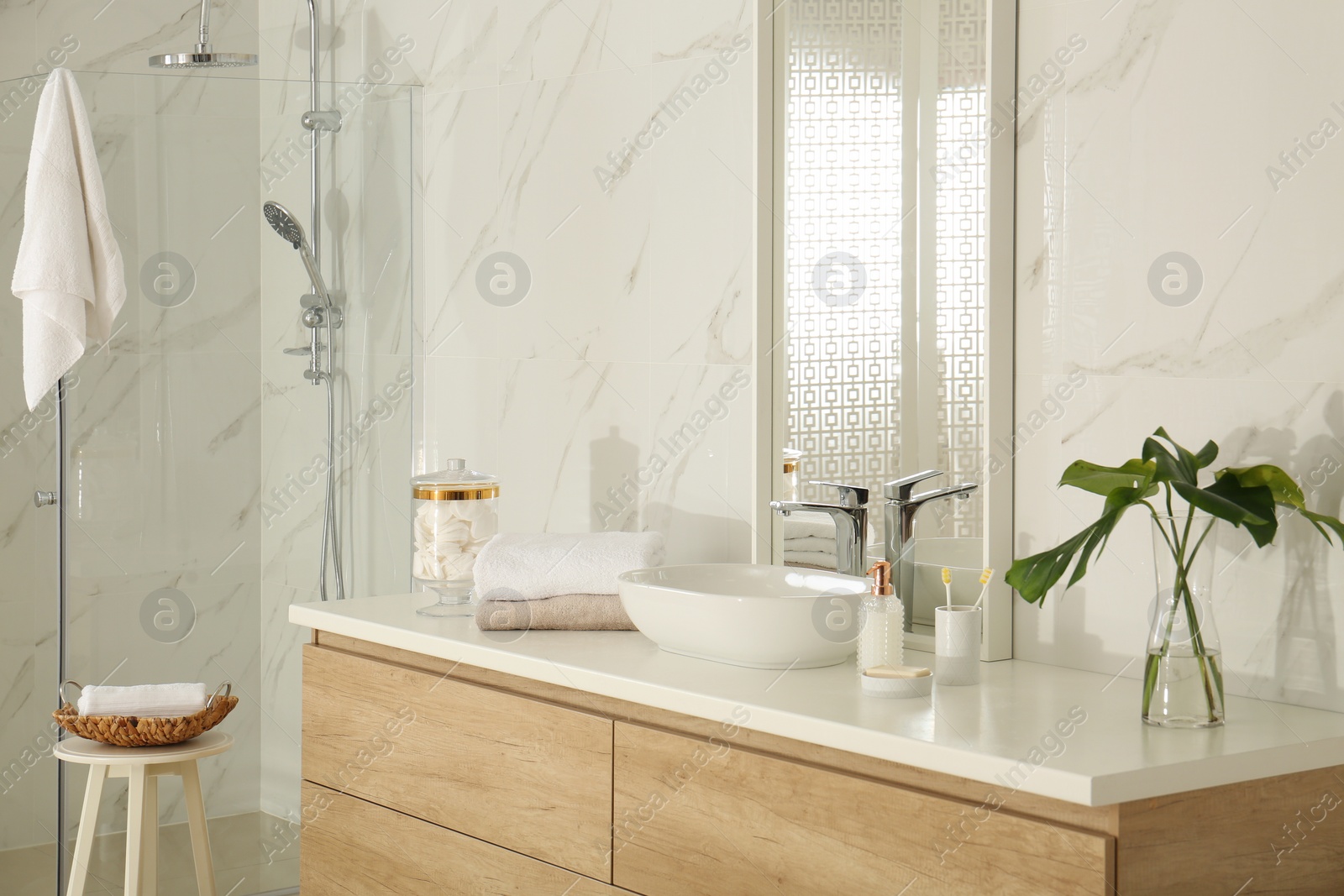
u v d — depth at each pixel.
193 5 3.76
